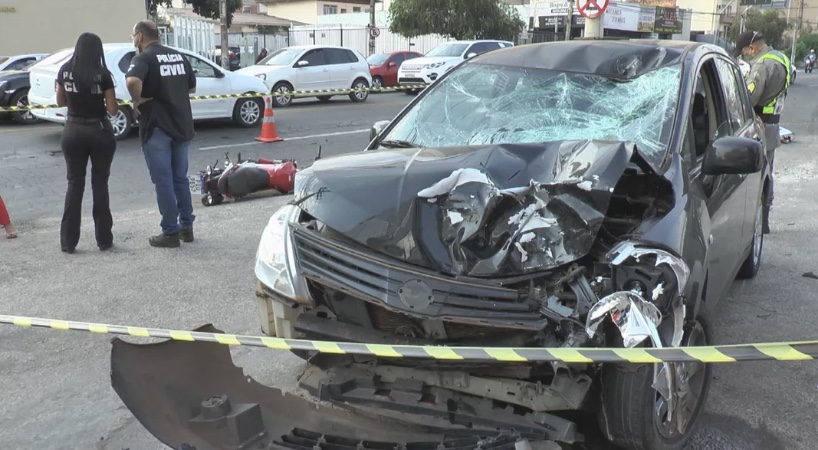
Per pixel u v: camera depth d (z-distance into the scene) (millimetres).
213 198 8430
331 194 3043
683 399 3033
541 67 4371
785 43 69188
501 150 3221
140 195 8977
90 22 28531
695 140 3979
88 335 4621
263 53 29969
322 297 3010
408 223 2816
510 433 2682
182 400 3004
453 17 36188
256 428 2936
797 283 5660
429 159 3219
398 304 2654
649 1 48375
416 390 2801
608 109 3920
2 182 9523
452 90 4430
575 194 2859
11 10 26875
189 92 6410
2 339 4547
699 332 3207
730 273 4391
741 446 3342
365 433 2963
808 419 3596
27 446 3379
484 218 2807
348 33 37219
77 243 6480
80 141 6059
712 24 65125
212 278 5727
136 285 5551
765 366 4191
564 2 43438
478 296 2650
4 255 6293
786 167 11062
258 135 13922
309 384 3020
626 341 2533
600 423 2949
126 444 3393
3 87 14398
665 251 2855
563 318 2652
